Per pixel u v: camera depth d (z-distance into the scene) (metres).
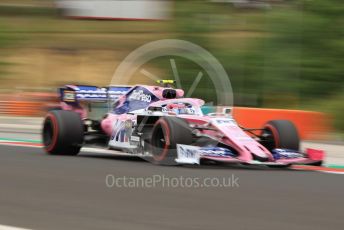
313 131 56.38
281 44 87.94
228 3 108.69
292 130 33.06
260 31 97.62
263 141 33.53
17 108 81.31
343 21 88.44
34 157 34.94
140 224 18.58
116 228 18.03
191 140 30.73
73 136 35.69
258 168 32.25
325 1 90.38
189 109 33.19
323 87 83.25
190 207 21.20
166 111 32.81
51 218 19.28
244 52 89.50
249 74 86.81
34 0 129.88
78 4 117.38
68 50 112.94
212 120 32.00
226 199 22.78
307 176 29.72
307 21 89.12
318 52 86.44
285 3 95.81
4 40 115.81
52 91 99.94
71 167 30.53
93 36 116.25
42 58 111.25
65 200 22.12
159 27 112.50
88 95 37.69
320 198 23.55
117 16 112.31
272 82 84.88
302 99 82.69
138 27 115.94
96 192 23.73
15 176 27.41
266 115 55.06
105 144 36.66
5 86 103.06
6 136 52.38
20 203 21.56
